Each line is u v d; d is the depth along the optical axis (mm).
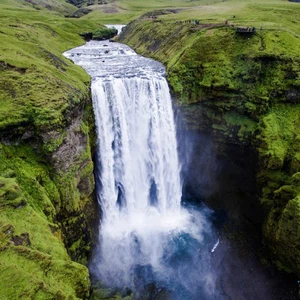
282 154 34344
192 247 35406
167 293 29812
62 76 33438
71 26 90312
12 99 26562
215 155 41125
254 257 33719
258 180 36062
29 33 50531
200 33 49219
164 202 42188
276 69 38781
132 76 41938
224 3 101188
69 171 28031
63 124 27297
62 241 23875
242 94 38594
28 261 18094
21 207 21234
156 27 68875
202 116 41219
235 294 30172
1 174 23141
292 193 30750
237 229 37625
